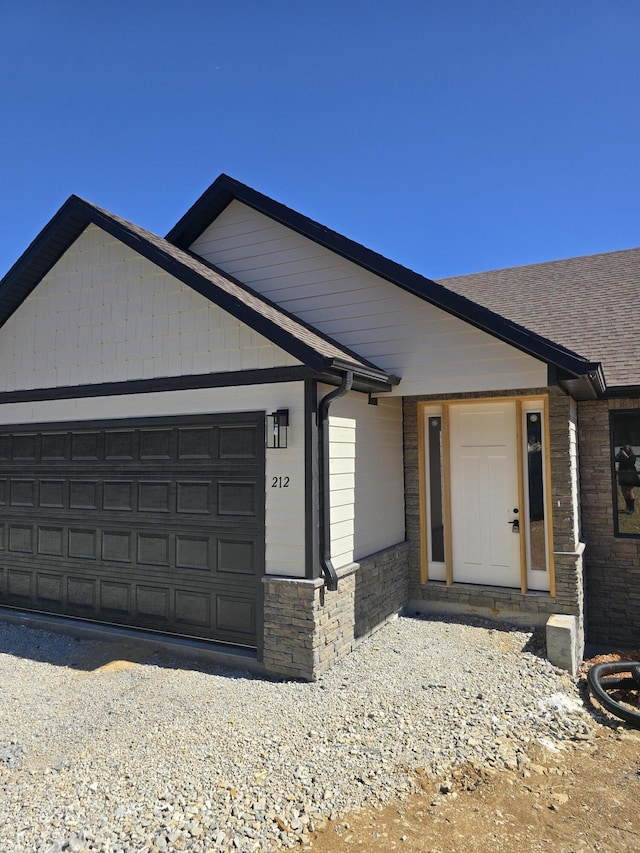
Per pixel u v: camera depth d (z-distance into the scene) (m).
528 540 7.01
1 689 5.10
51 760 3.79
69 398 7.01
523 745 4.10
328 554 5.51
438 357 6.67
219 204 8.09
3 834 2.99
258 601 5.52
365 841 2.97
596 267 10.55
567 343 8.05
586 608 7.38
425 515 7.56
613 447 7.50
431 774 3.65
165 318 6.29
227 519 5.84
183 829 3.02
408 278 6.69
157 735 4.08
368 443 6.72
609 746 4.20
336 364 5.22
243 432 5.82
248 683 5.12
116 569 6.59
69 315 7.07
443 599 7.29
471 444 7.39
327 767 3.66
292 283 7.61
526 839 3.02
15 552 7.46
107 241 6.82
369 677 5.23
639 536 7.28
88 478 6.90
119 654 5.91
